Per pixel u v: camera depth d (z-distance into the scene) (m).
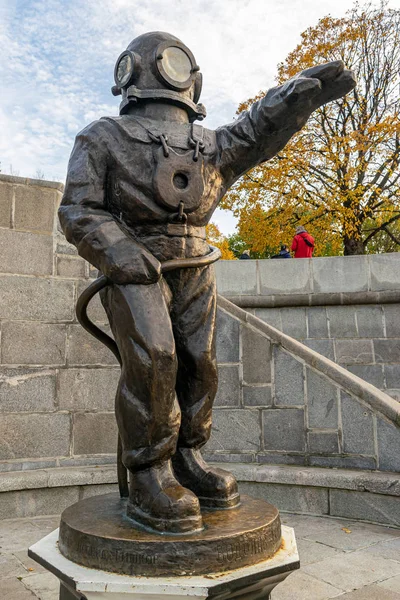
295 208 17.38
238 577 1.65
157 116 2.20
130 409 1.95
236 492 2.14
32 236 4.54
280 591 2.66
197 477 2.14
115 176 2.08
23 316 4.43
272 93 2.17
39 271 4.54
